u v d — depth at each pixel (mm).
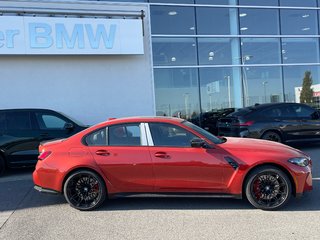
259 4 16531
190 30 15586
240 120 11781
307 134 12188
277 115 11992
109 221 5645
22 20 12836
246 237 4809
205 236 4887
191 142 6121
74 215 5996
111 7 14031
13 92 13227
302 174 5957
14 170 10648
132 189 6234
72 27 13266
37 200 6988
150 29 14609
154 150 6195
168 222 5508
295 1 17016
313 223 5289
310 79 17203
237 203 6387
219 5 15945
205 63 15758
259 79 16469
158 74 15156
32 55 13312
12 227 5488
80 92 13805
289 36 16953
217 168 6039
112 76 14109
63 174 6219
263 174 5957
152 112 14570
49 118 10219
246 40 16359
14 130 9852
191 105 15531
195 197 6594
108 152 6242
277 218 5551
